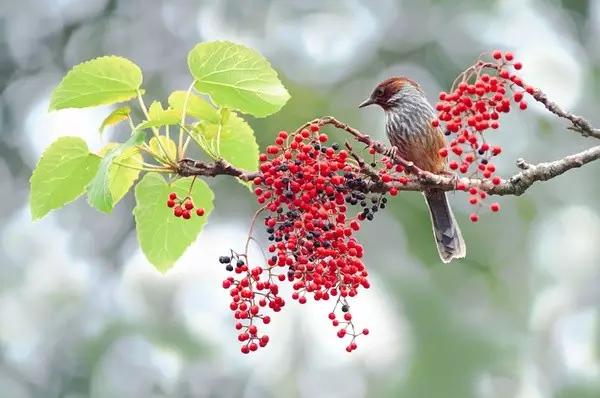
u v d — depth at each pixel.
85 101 6.84
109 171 6.59
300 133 6.44
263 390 16.42
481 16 19.30
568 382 16.34
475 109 6.48
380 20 20.00
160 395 16.89
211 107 6.67
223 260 6.45
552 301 17.62
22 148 20.20
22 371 17.34
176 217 7.31
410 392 15.28
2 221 19.66
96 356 16.62
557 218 18.00
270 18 19.31
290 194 6.36
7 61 20.59
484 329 15.98
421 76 19.66
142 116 18.95
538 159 18.08
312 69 19.16
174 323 16.67
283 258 6.36
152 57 20.14
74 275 18.97
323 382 16.12
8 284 18.27
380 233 17.73
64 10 20.78
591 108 18.94
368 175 6.51
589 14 19.84
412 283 16.45
